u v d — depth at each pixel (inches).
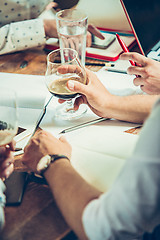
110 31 58.9
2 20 64.6
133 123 40.4
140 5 52.7
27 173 33.8
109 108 40.1
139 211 23.9
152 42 54.6
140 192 23.3
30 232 28.0
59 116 41.6
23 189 31.9
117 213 24.4
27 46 56.3
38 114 42.0
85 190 29.1
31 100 44.3
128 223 24.6
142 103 40.1
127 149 35.4
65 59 44.8
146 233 34.1
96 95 39.6
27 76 49.3
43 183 32.7
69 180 30.3
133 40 56.1
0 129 33.8
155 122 23.0
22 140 37.9
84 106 43.8
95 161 34.0
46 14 66.2
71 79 40.8
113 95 41.4
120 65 51.3
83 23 51.3
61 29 52.1
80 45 52.3
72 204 28.5
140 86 45.7
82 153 35.2
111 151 35.3
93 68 51.1
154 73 44.9
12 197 30.9
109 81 47.3
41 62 52.9
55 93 39.2
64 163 32.3
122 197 23.9
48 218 29.1
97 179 31.9
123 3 49.8
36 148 34.8
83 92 39.2
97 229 25.5
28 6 65.4
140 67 46.0
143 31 53.0
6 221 29.0
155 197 23.3
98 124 40.6
